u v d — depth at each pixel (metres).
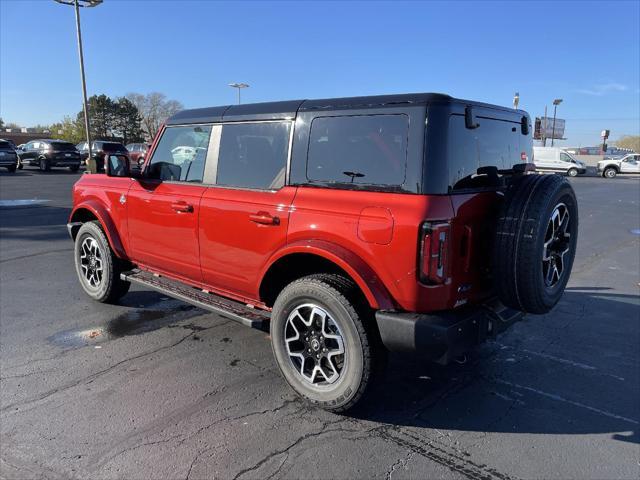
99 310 5.31
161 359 4.13
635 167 34.94
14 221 11.11
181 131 4.40
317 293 3.17
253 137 3.78
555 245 3.33
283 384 3.73
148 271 4.96
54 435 3.03
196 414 3.29
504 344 4.62
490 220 3.24
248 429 3.13
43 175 25.44
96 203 5.25
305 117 3.46
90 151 27.38
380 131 3.07
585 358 4.32
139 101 80.12
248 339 4.58
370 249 2.99
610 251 9.13
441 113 2.92
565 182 3.21
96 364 4.02
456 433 3.15
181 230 4.26
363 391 3.12
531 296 3.06
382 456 2.89
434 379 3.90
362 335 3.05
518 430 3.20
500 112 3.60
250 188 3.74
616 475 2.75
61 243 8.83
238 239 3.76
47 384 3.67
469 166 3.18
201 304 4.04
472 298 3.21
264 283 3.69
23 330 4.72
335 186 3.23
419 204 2.84
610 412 3.43
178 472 2.71
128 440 2.99
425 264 2.82
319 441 3.02
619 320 5.27
